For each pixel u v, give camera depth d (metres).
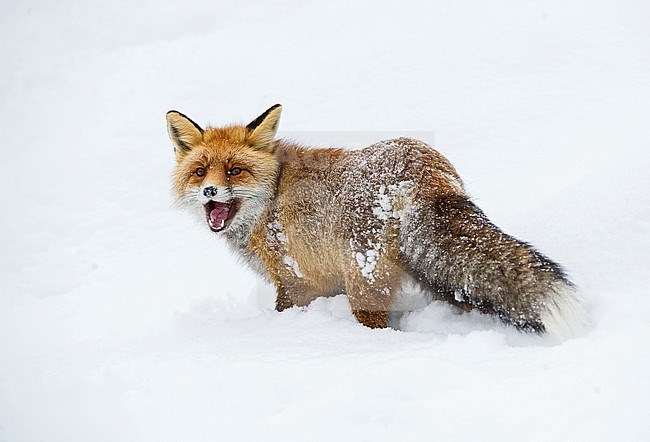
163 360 8.05
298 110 20.64
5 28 33.72
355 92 21.12
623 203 9.72
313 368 7.15
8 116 25.53
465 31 23.94
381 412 6.14
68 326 12.59
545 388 6.16
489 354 6.91
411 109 19.45
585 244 9.17
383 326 8.94
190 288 13.65
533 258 7.61
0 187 20.39
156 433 6.46
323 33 26.64
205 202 9.50
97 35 31.80
